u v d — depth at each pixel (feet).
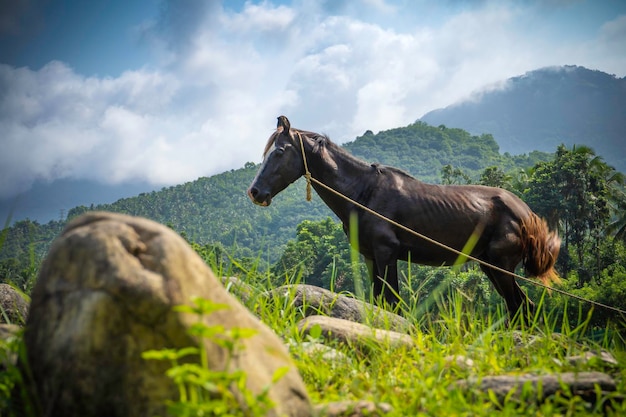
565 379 12.60
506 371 14.46
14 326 13.16
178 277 9.34
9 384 10.31
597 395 12.05
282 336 16.20
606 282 126.00
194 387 8.98
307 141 28.02
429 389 12.39
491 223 27.99
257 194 27.37
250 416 9.11
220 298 10.02
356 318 21.29
